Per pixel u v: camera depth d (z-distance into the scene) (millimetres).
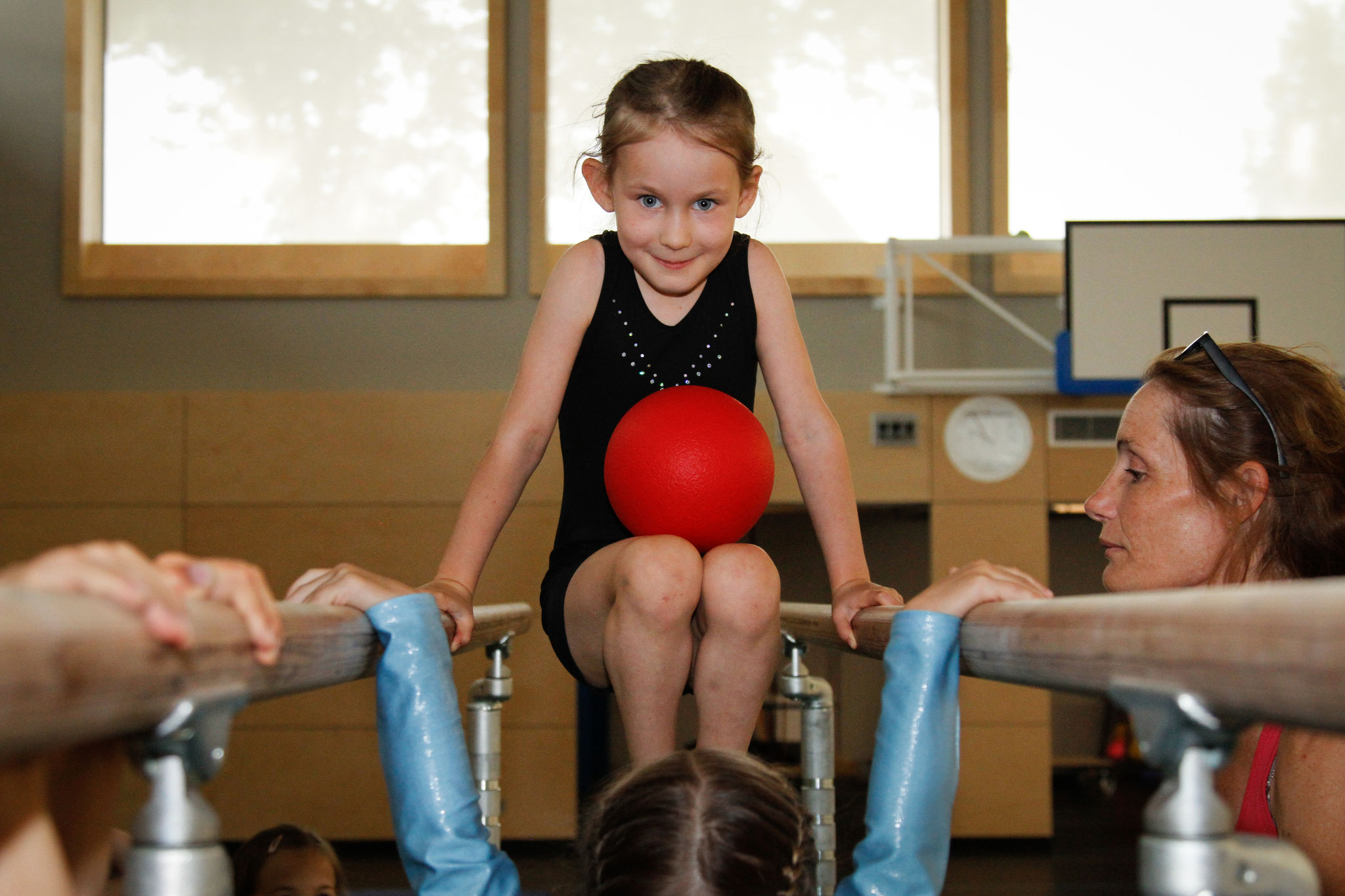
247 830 3854
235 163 4211
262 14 4219
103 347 4078
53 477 3938
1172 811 406
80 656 320
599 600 1073
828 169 4246
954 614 695
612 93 1133
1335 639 286
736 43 4230
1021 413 3980
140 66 4207
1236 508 928
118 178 4195
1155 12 4297
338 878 1415
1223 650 342
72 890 474
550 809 3865
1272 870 412
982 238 3754
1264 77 4301
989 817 3918
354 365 4098
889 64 4246
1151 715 408
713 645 1002
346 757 3885
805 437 1225
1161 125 4305
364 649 711
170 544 3936
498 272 4082
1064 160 4305
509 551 3844
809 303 4156
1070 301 3680
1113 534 993
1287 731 831
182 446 3957
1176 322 3650
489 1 4121
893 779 685
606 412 1237
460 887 715
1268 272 3643
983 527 3971
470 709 1319
